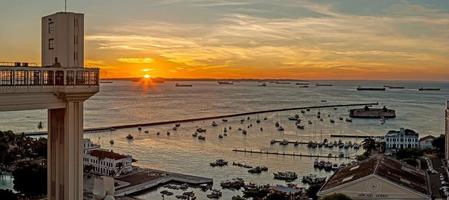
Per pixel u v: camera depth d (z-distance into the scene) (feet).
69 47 171.63
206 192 529.86
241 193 526.16
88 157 599.98
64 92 165.37
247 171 655.76
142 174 582.76
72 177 172.14
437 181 497.46
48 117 175.73
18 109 154.10
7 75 150.10
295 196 476.13
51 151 176.14
